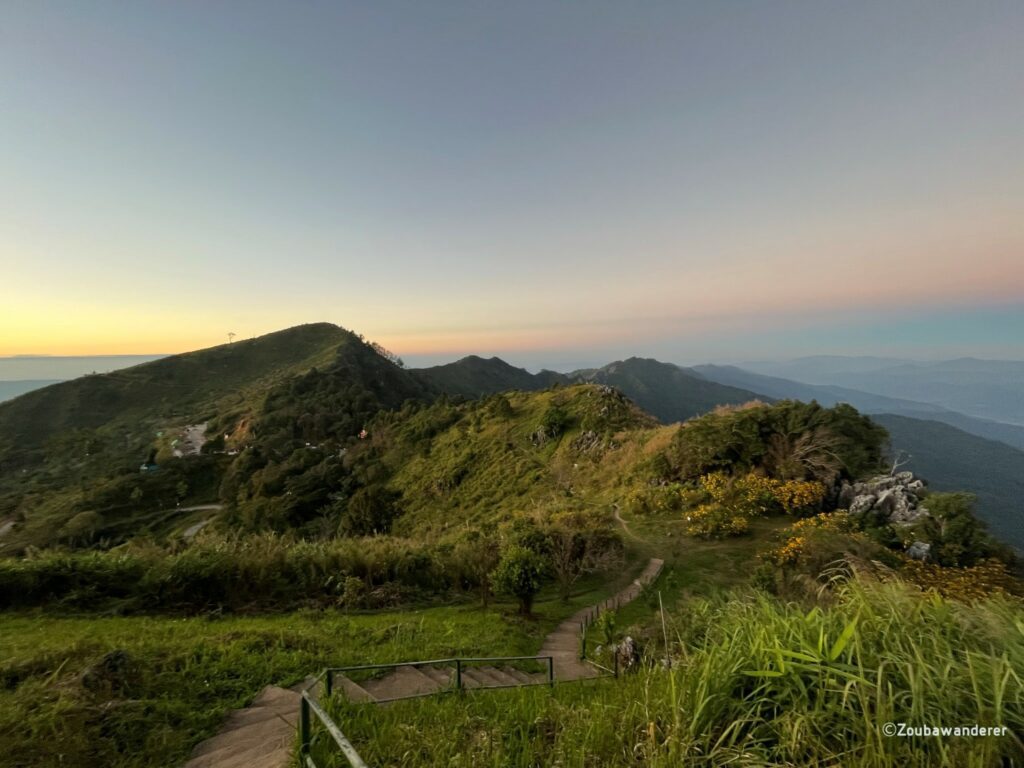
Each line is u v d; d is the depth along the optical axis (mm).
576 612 13305
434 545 16141
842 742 2115
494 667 7734
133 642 6512
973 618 2652
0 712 3668
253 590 10711
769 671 2408
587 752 2496
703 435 26375
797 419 23859
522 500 34312
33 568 9180
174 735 3963
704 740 2256
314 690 5059
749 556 17359
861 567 4340
